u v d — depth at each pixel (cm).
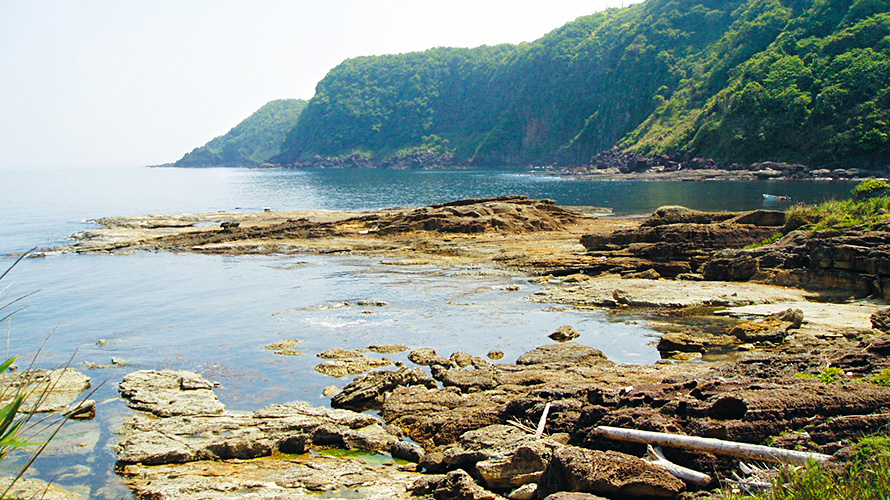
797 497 686
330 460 1242
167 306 2705
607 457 935
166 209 8081
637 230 3397
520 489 1016
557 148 19775
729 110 11381
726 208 6200
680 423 1033
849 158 9644
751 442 946
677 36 16912
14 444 501
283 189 12188
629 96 16838
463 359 1819
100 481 1162
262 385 1712
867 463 734
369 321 2350
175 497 1079
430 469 1181
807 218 3028
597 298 2538
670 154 12256
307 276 3316
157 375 1717
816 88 10494
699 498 830
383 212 6125
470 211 4656
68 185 16012
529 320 2309
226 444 1273
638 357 1866
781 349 1825
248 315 2500
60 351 2067
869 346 1395
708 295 2455
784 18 13288
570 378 1599
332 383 1716
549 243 3984
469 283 2997
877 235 2447
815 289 2473
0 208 8362
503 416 1340
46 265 3856
